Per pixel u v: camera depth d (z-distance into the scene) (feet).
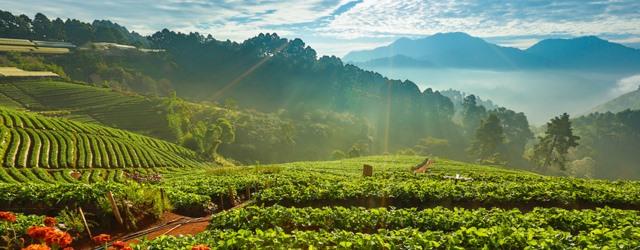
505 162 381.60
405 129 557.33
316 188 66.64
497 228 37.58
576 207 61.98
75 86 436.76
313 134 440.45
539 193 64.18
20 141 197.67
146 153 245.45
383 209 47.47
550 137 349.82
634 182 107.55
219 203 69.36
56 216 47.52
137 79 588.09
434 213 47.01
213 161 301.63
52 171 178.19
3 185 53.16
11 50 579.48
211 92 629.51
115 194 50.47
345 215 45.85
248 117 432.66
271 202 64.49
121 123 353.10
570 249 33.06
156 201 53.31
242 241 34.42
